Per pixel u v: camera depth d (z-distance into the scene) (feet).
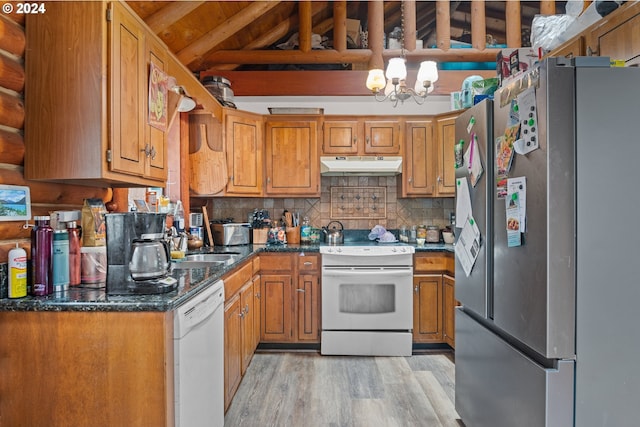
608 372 3.93
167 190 9.52
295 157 11.07
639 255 3.93
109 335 4.08
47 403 4.09
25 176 4.59
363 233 12.07
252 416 6.80
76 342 4.09
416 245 10.85
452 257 9.78
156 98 5.94
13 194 4.42
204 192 10.21
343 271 9.82
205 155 10.22
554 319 3.92
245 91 11.56
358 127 11.13
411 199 12.14
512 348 4.71
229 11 9.59
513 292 4.62
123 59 4.89
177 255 7.92
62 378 4.09
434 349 10.23
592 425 3.94
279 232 11.14
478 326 5.73
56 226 4.65
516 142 4.49
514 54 5.59
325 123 11.14
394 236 11.69
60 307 4.05
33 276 4.37
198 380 4.82
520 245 4.45
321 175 11.93
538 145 4.07
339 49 11.51
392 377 8.49
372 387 7.98
